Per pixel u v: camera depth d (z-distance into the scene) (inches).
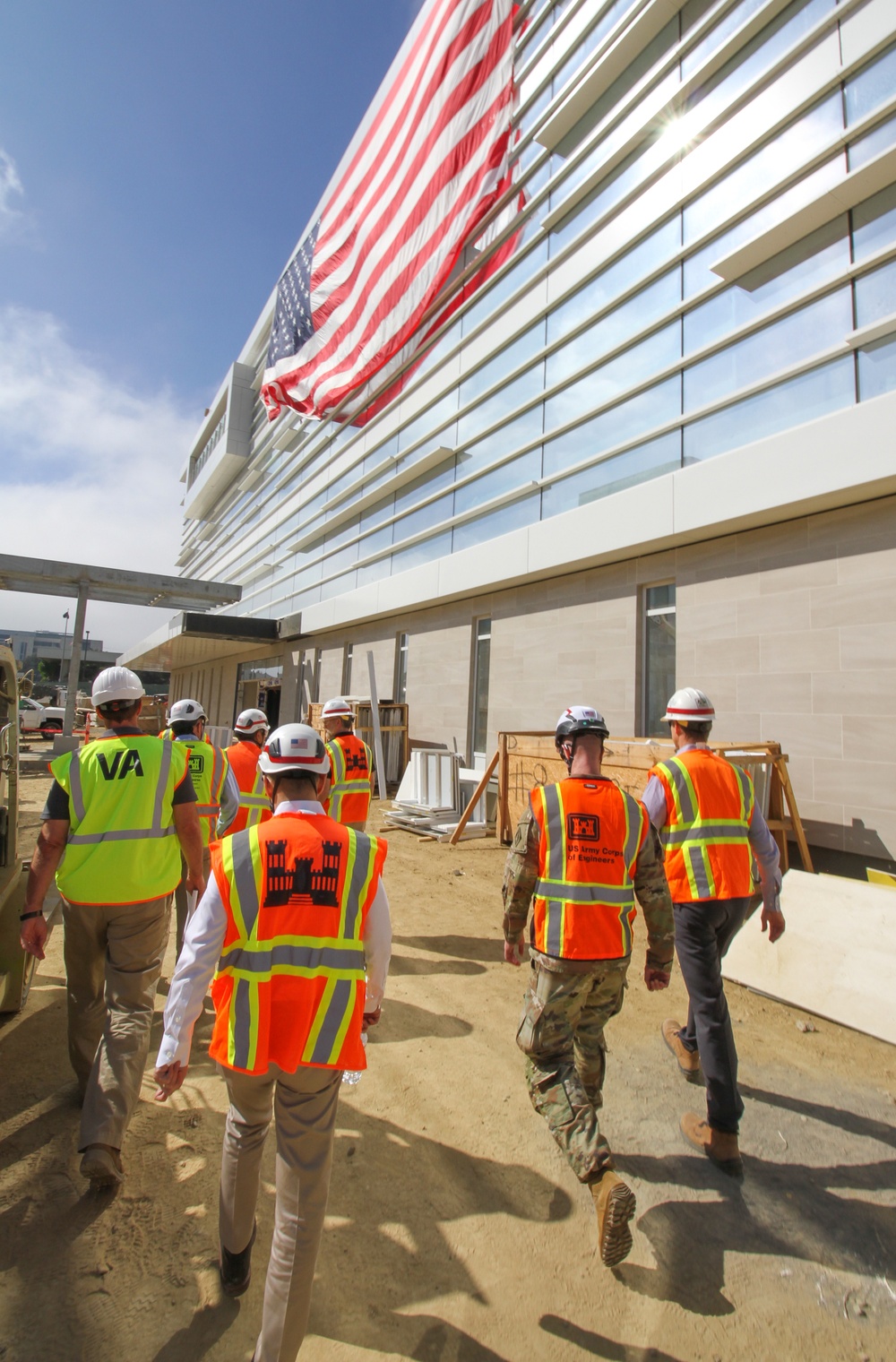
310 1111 77.8
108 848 118.7
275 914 80.1
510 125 502.6
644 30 373.1
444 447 557.3
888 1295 92.4
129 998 117.2
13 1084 136.8
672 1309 89.4
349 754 203.3
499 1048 156.9
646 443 369.1
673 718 137.9
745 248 305.3
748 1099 137.6
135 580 861.2
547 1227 103.6
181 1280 91.7
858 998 168.1
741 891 123.3
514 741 361.7
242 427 1330.0
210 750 184.2
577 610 411.2
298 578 899.4
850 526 273.3
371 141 685.9
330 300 730.8
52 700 1534.2
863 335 263.4
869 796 258.2
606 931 104.7
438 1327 85.7
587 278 416.5
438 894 279.7
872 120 267.1
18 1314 85.2
